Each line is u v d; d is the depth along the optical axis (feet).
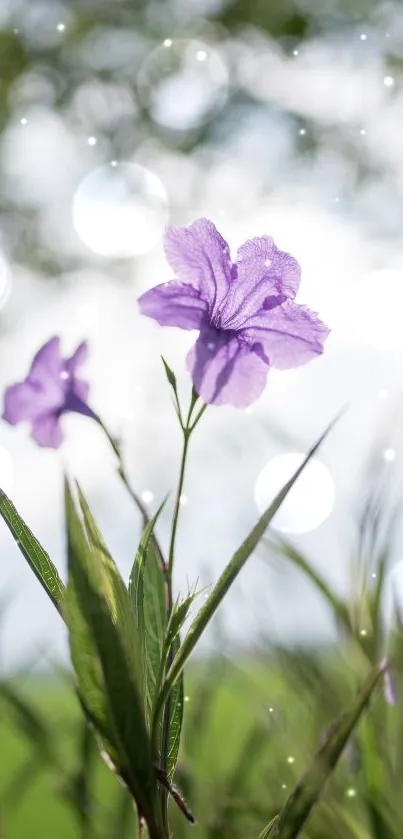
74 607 1.20
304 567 1.77
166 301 1.33
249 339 1.35
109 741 1.23
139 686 1.26
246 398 1.33
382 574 1.72
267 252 1.36
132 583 1.35
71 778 2.11
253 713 2.16
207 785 2.05
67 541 1.19
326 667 2.04
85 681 1.21
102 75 5.08
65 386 1.48
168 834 1.27
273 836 1.30
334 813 1.69
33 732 2.13
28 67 5.32
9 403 1.48
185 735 2.17
